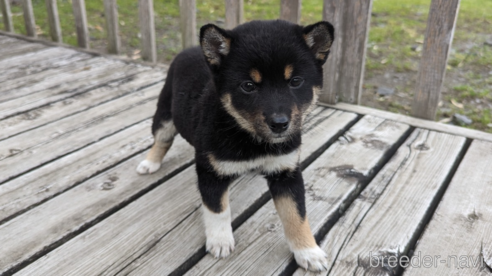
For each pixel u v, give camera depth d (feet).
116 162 2.49
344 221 2.02
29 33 4.81
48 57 4.16
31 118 2.98
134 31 5.32
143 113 3.07
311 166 2.43
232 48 1.74
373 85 3.81
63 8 6.27
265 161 1.81
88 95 3.35
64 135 2.77
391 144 2.64
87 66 3.95
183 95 2.06
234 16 3.44
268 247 1.89
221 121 1.77
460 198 2.15
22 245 1.89
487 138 2.67
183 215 2.07
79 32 4.38
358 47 3.05
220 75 1.77
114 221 2.03
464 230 1.95
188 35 3.81
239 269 1.79
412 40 4.66
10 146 2.64
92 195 2.21
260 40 1.70
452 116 3.30
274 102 1.66
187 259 1.83
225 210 1.86
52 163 2.47
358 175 2.35
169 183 2.30
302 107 1.76
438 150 2.57
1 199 2.17
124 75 3.75
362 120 2.95
